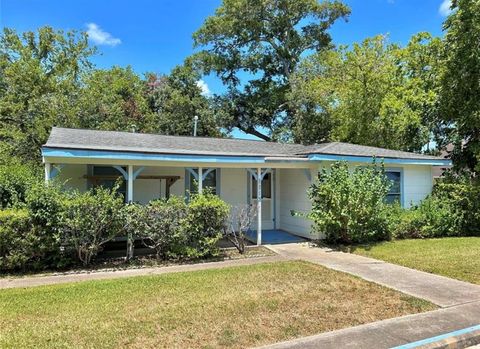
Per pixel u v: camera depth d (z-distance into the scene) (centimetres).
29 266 763
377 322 465
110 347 400
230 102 3052
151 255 920
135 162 914
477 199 1188
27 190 830
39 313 504
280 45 2961
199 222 884
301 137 2620
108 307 526
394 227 1121
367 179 1060
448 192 1264
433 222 1167
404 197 1266
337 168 1053
